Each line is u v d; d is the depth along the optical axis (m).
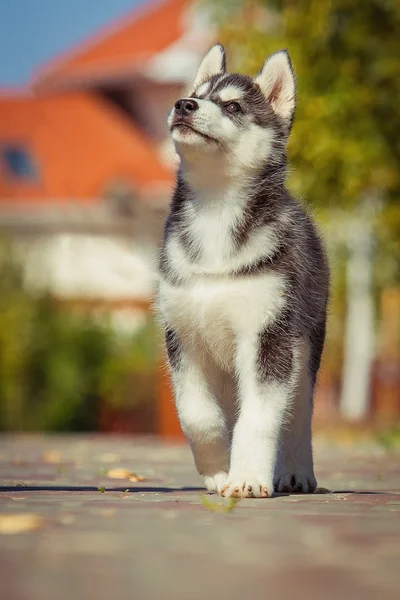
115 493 6.30
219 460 6.55
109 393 21.36
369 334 24.09
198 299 6.45
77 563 3.74
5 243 22.97
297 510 5.36
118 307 24.61
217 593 3.24
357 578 3.48
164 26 43.81
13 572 3.57
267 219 6.67
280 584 3.38
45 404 21.38
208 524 4.74
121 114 42.41
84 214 34.00
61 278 31.22
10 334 21.20
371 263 23.27
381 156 15.87
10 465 9.80
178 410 6.63
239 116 6.92
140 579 3.46
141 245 34.44
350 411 24.20
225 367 6.69
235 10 17.02
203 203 6.80
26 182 37.31
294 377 6.39
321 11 15.57
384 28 16.12
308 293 6.78
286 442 6.89
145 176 37.56
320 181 16.00
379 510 5.39
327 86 15.89
